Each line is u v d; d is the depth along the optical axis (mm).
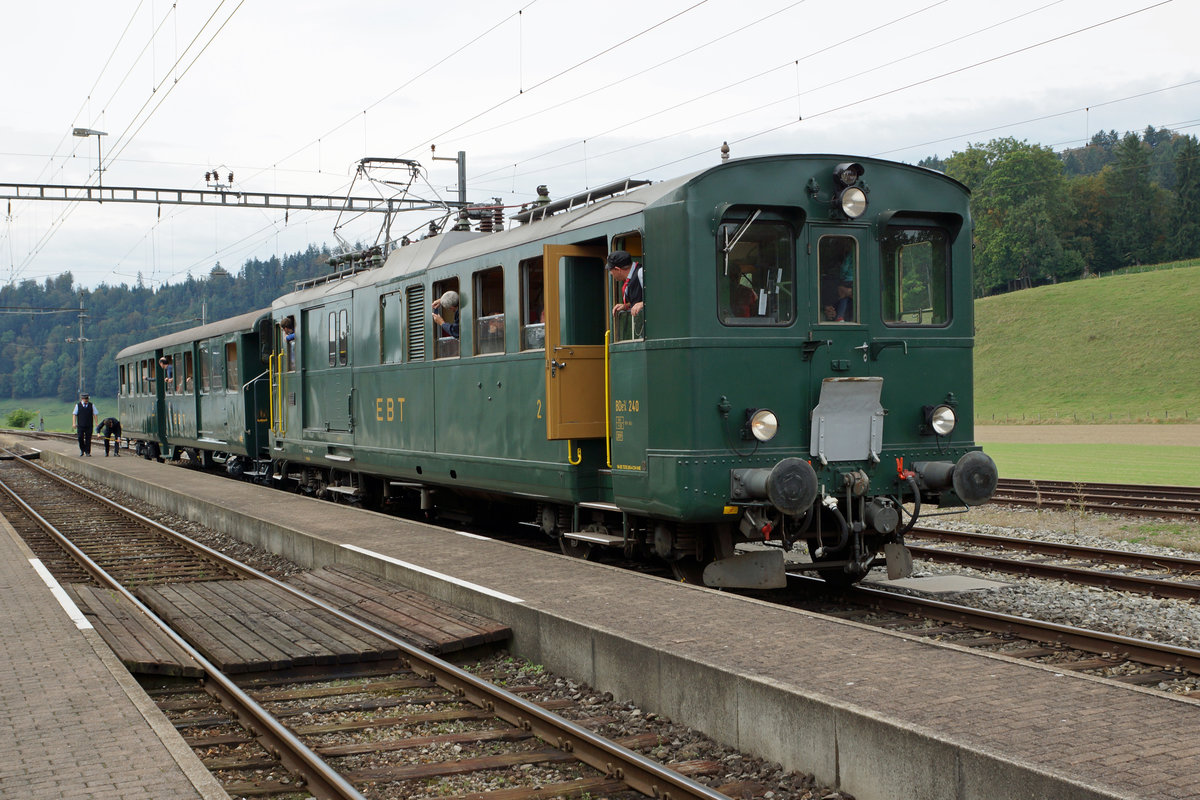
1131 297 73500
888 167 9383
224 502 16750
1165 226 116875
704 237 8664
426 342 13320
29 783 4762
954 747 4457
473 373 12141
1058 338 69250
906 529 9352
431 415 13242
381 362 14703
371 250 16469
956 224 9688
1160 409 51844
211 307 145750
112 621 8750
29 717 5773
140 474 24094
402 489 16062
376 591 9734
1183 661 7020
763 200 8883
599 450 10445
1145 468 23719
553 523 11484
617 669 6633
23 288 169000
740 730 5598
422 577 9461
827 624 6980
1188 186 114812
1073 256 104562
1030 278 102625
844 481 8914
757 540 8812
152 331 141000
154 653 7645
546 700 6664
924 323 9578
